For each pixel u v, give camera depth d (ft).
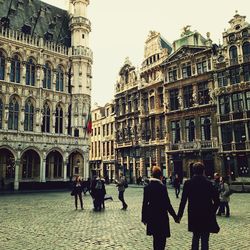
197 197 20.10
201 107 133.08
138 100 171.22
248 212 50.31
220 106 127.34
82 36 159.63
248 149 114.32
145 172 160.86
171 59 151.12
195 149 131.23
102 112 215.51
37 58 140.77
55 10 170.30
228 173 120.47
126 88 181.68
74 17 160.45
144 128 164.76
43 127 139.33
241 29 123.24
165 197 21.03
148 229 20.70
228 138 122.72
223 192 46.73
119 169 182.80
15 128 129.59
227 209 46.16
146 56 167.84
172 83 147.74
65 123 147.54
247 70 120.78
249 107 118.01
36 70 140.15
